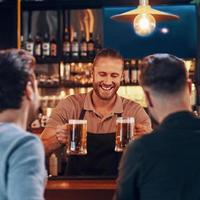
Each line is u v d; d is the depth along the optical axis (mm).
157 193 1734
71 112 3410
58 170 4000
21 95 1759
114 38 5887
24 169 1606
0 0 5691
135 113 3414
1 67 1746
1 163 1627
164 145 1763
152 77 1845
